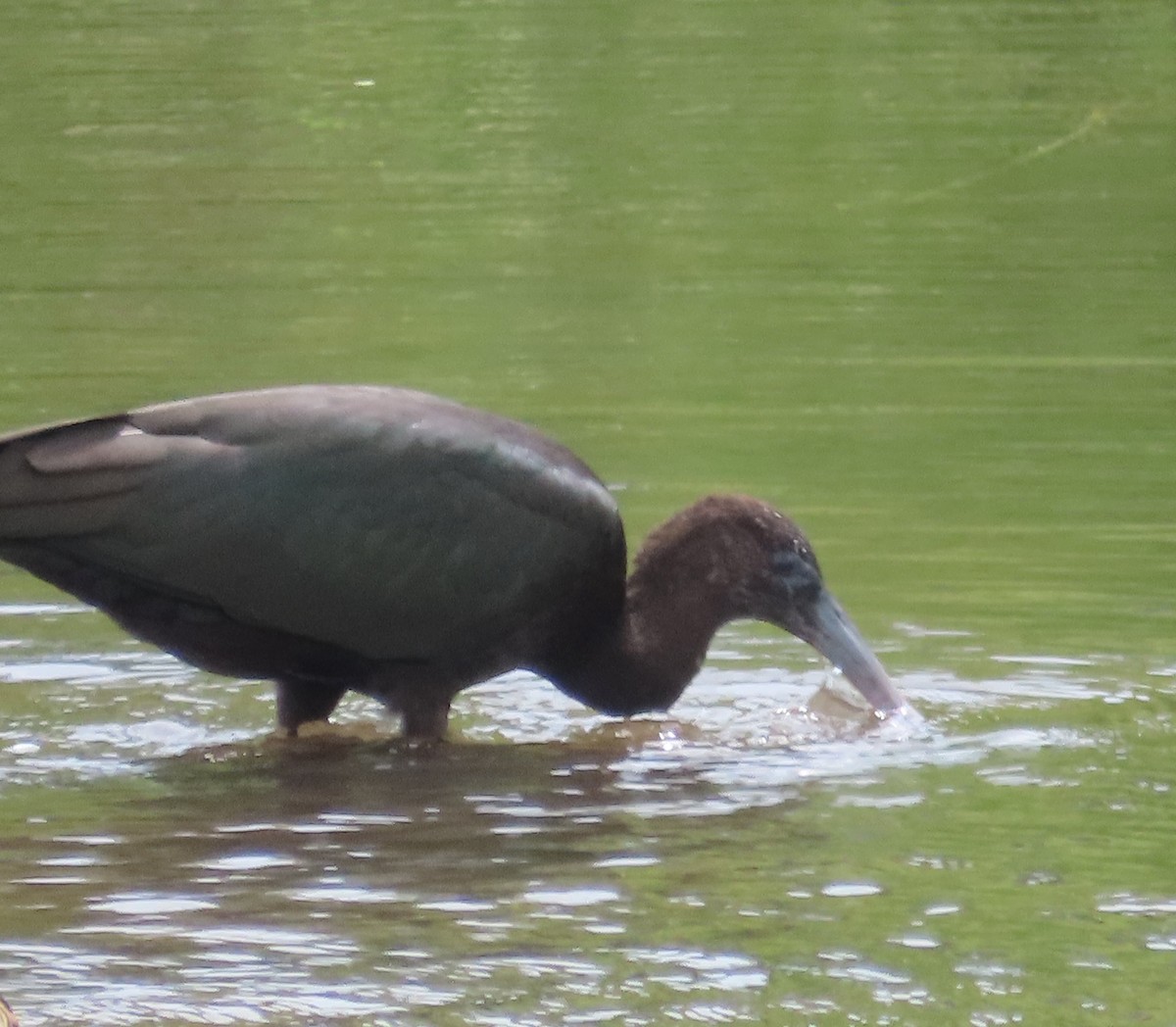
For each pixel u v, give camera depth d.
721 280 21.97
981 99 27.50
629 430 17.56
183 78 28.45
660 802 11.03
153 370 19.00
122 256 22.62
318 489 11.84
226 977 8.80
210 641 12.03
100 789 11.25
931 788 11.16
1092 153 25.61
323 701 12.39
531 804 11.03
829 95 27.62
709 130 26.62
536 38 30.12
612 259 22.61
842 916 9.45
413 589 12.01
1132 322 20.50
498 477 12.14
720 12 31.45
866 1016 8.43
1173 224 23.45
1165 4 31.12
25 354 19.56
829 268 22.31
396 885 9.86
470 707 12.95
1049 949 9.06
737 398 18.45
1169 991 8.66
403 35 30.06
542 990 8.68
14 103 27.45
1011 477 16.47
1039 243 22.94
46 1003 8.55
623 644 12.55
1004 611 13.75
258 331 20.30
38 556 11.74
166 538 11.67
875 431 17.53
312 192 24.73
